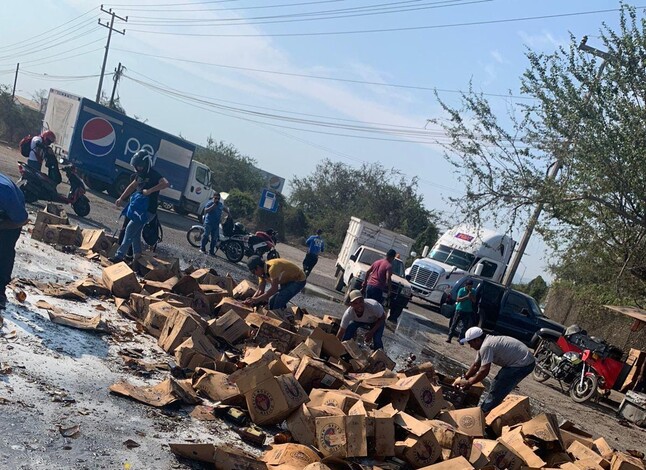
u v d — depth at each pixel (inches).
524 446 246.1
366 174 2316.7
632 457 280.1
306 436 212.5
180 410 215.9
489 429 278.5
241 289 406.6
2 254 253.8
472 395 312.0
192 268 442.9
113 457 168.2
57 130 1037.2
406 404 251.6
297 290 386.6
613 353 581.3
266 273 374.6
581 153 604.7
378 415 213.9
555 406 483.2
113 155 1045.8
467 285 700.7
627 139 585.6
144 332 298.2
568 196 639.1
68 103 1027.9
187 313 286.2
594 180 612.7
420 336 677.3
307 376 256.1
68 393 198.1
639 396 512.1
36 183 600.7
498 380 309.1
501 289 812.6
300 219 1907.0
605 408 545.6
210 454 179.8
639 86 594.9
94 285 332.2
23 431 166.2
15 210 247.1
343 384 259.3
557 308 1018.7
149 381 235.6
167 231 848.3
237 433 211.3
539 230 697.6
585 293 957.2
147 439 185.0
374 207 2178.9
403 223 2112.5
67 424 177.0
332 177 2365.9
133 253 424.8
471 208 703.1
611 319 878.4
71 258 403.5
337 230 1947.6
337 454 199.6
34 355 218.5
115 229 640.4
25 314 256.8
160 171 1111.0
